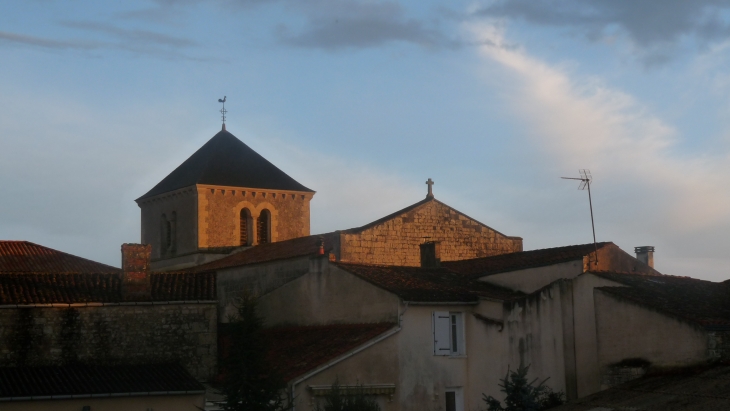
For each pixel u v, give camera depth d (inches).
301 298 1418.6
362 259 1786.4
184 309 1296.8
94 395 1119.0
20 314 1214.9
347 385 1172.5
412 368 1227.2
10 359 1198.9
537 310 1291.8
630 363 1184.2
